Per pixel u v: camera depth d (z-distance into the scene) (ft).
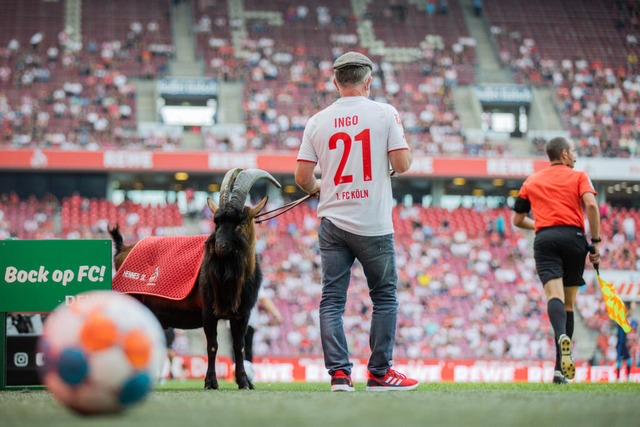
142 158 111.04
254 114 125.39
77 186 114.83
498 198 128.67
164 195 123.13
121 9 141.38
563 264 27.20
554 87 137.49
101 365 11.50
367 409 13.91
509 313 100.22
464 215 115.96
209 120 131.75
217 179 121.49
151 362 11.87
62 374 11.51
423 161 115.65
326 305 22.70
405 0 152.97
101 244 27.07
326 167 22.74
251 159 112.88
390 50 141.79
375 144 22.43
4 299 26.63
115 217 110.11
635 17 152.56
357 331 92.07
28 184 113.70
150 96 127.03
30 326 27.07
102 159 110.32
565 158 27.84
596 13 151.74
